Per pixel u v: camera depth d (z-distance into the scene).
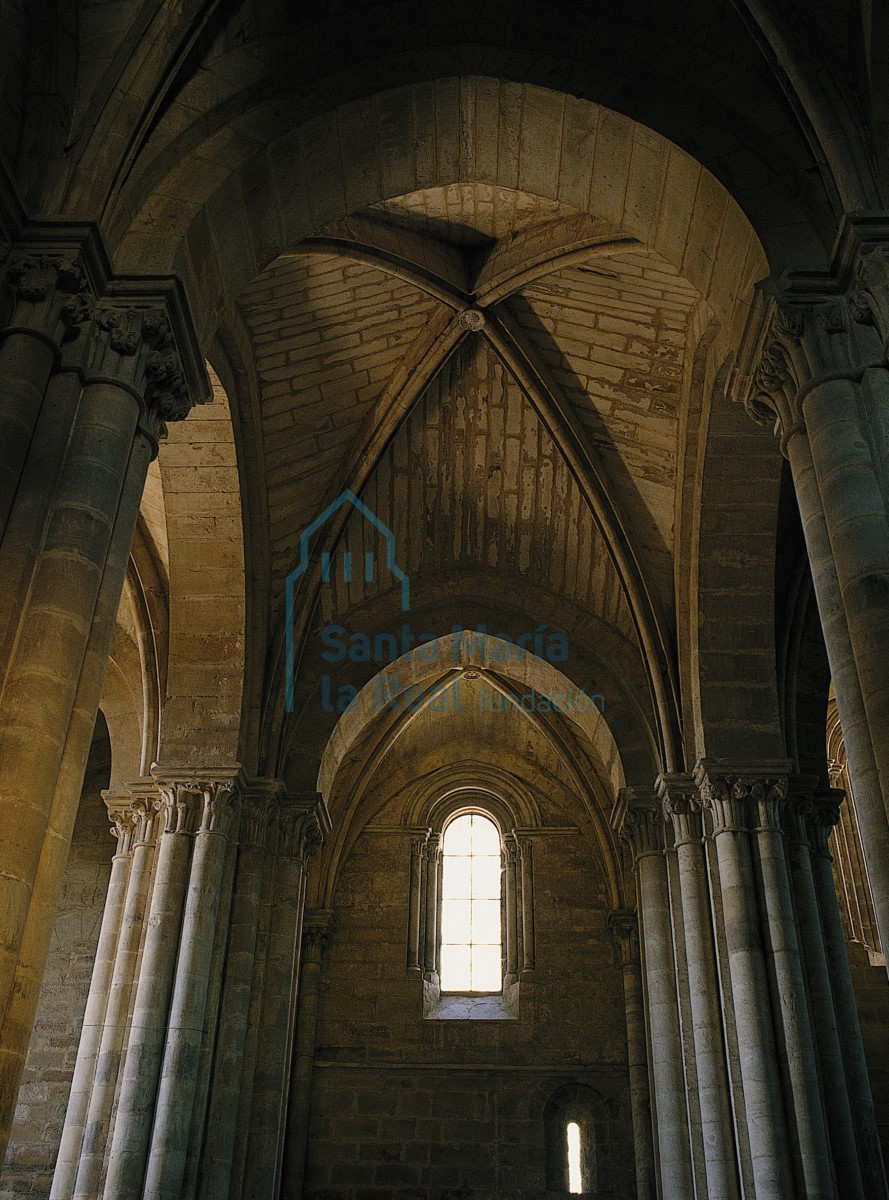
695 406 16.25
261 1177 15.09
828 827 16.72
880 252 9.09
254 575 17.34
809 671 17.59
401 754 26.28
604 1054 22.81
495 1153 21.91
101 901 22.45
